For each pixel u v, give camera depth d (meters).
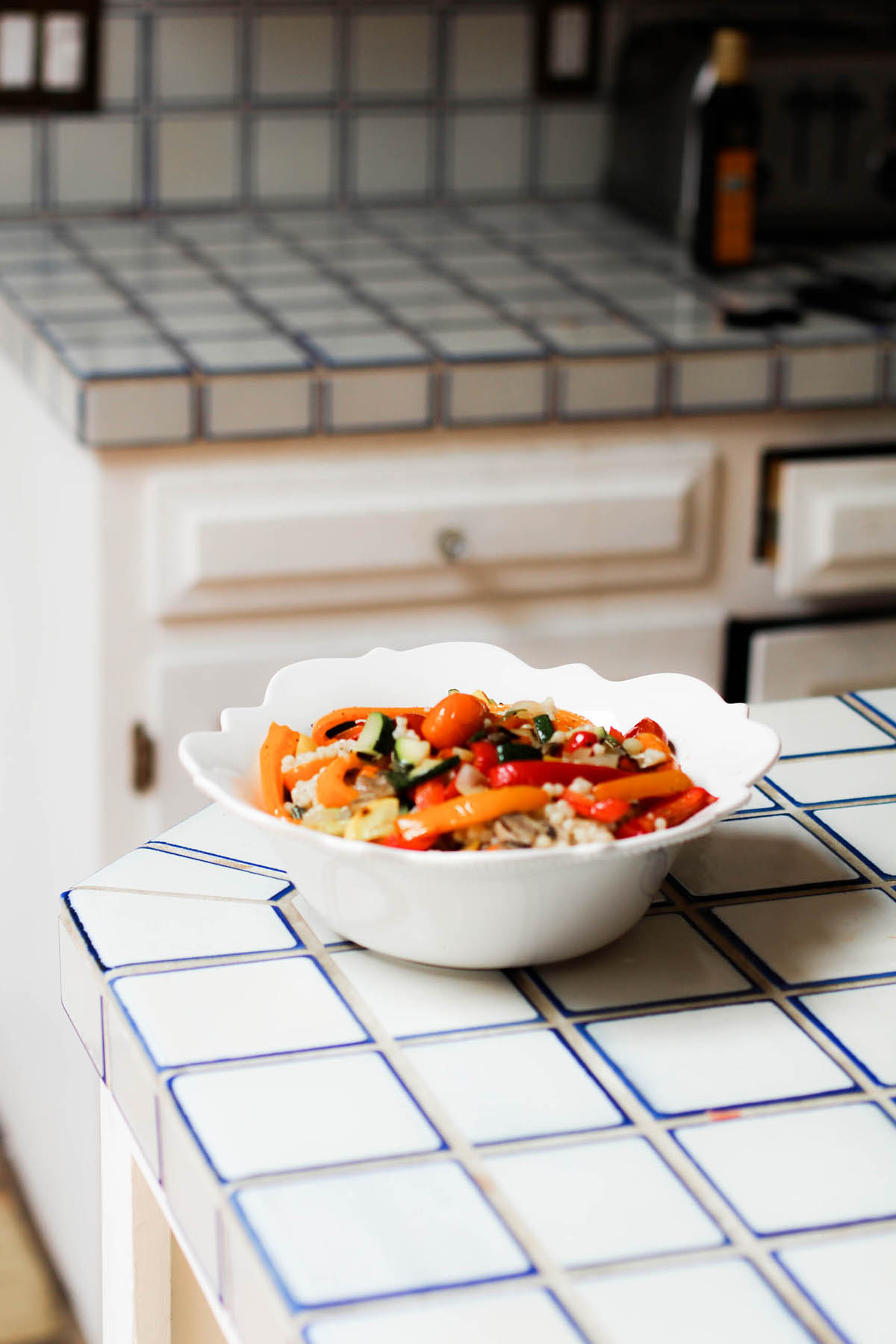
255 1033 0.73
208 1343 0.81
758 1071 0.72
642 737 0.81
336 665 0.88
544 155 2.42
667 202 2.26
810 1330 0.57
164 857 0.89
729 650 1.83
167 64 2.21
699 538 1.79
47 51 2.15
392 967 0.79
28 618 1.86
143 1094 0.71
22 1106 1.97
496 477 1.70
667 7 2.39
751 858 0.92
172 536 1.61
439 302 1.90
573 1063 0.72
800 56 2.14
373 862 0.72
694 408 1.74
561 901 0.73
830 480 1.79
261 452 1.63
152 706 1.65
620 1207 0.62
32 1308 1.81
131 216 2.27
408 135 2.35
